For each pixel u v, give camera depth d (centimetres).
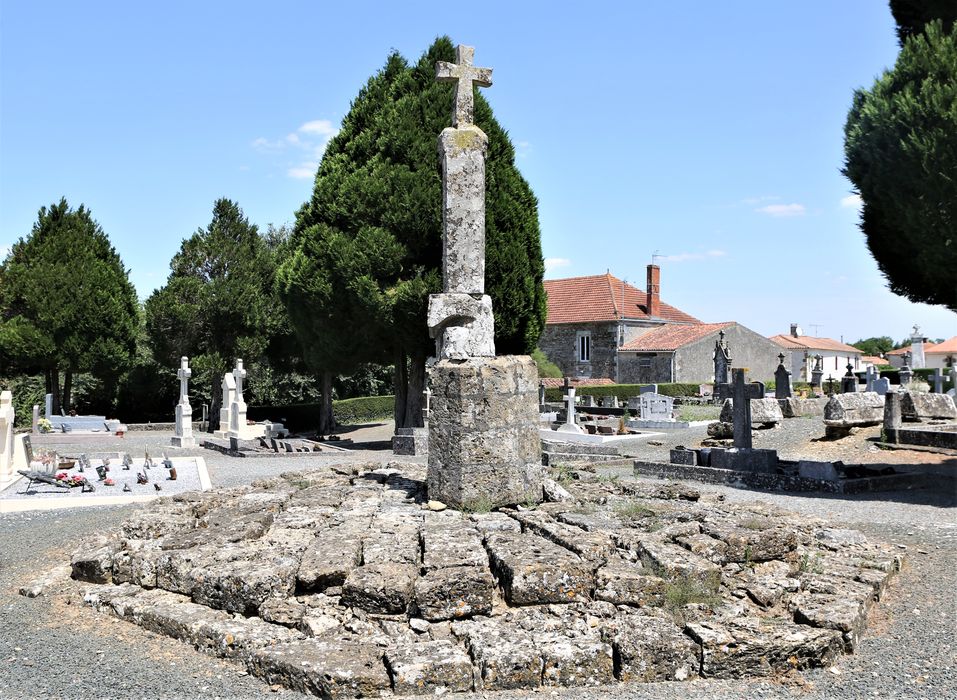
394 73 2403
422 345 2234
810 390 3834
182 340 3391
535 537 663
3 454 1451
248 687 483
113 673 505
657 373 4744
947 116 1081
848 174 1276
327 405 3222
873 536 881
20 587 722
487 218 2164
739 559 657
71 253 3428
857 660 521
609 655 487
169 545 693
